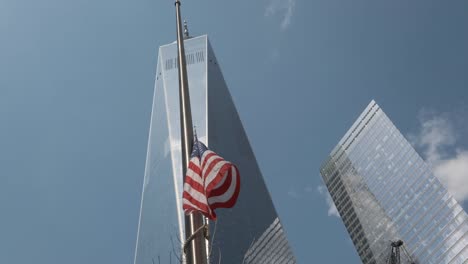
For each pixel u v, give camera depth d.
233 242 126.88
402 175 159.88
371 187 172.00
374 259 158.50
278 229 140.38
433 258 135.12
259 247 131.12
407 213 151.12
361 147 187.38
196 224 13.19
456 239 130.75
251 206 142.62
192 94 168.50
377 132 180.75
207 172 14.62
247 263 123.75
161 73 180.62
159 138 158.62
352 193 183.25
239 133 164.88
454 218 134.62
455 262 127.88
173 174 141.88
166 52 188.25
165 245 123.19
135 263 127.88
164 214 132.62
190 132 14.70
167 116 162.12
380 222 160.75
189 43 190.88
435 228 138.88
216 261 117.69
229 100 174.62
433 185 145.88
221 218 131.88
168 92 171.00
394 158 166.25
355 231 175.88
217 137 155.62
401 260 147.00
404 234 148.50
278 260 132.00
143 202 143.88
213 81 176.50
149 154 158.38
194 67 179.75
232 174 14.94
